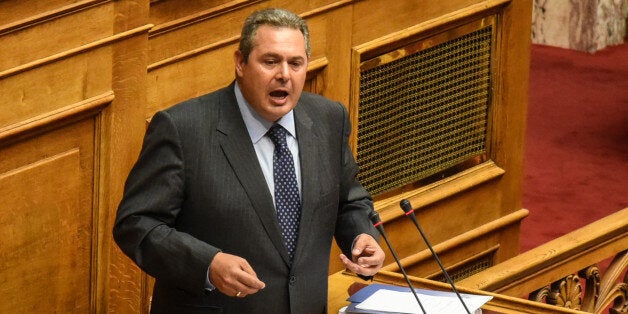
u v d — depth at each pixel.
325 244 11.53
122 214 10.92
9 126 12.10
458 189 18.39
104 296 13.41
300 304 11.31
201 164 10.93
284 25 10.59
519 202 19.66
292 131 11.35
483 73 18.61
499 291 16.31
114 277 13.48
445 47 17.86
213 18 14.41
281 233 11.20
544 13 36.53
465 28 18.00
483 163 18.98
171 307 11.23
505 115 19.03
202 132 10.96
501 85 18.86
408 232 17.95
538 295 16.81
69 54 12.41
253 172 11.05
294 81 10.68
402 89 17.42
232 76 14.80
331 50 16.09
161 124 10.93
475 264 19.34
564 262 16.98
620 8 36.53
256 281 10.33
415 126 17.80
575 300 17.25
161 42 13.94
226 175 10.98
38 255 12.70
